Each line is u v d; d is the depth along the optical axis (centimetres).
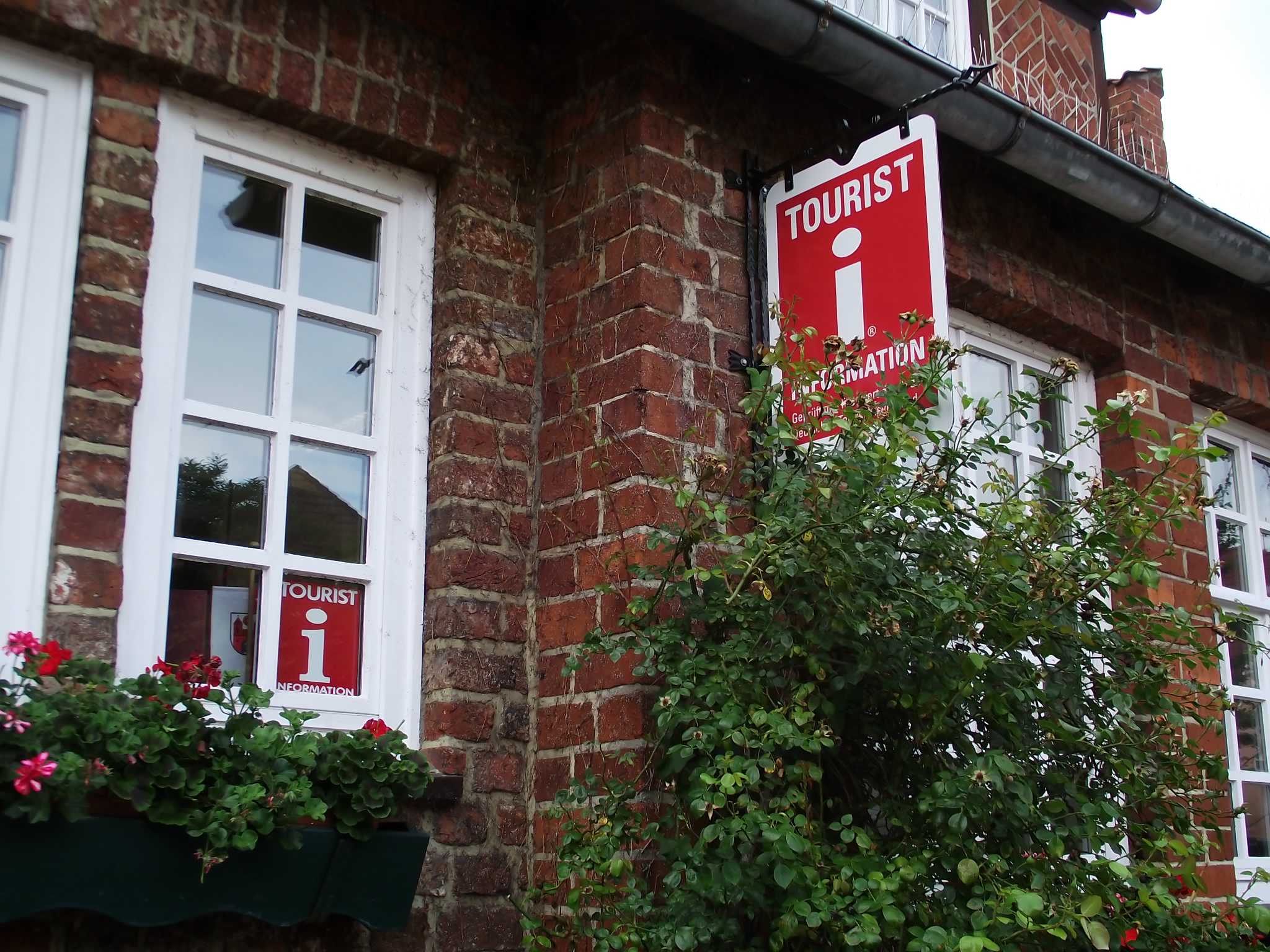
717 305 382
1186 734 498
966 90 412
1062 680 344
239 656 325
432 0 389
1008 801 307
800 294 380
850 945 269
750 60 394
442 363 374
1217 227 501
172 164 336
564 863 310
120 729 256
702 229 385
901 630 314
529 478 379
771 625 319
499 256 389
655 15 371
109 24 319
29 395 297
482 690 353
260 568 333
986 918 282
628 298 367
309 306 357
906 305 353
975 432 490
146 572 309
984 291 491
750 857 304
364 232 377
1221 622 358
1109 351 542
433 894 330
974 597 326
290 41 354
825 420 331
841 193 377
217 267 343
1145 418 540
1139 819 367
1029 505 344
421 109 379
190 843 268
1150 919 328
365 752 297
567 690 354
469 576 358
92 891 256
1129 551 331
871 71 390
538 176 406
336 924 310
